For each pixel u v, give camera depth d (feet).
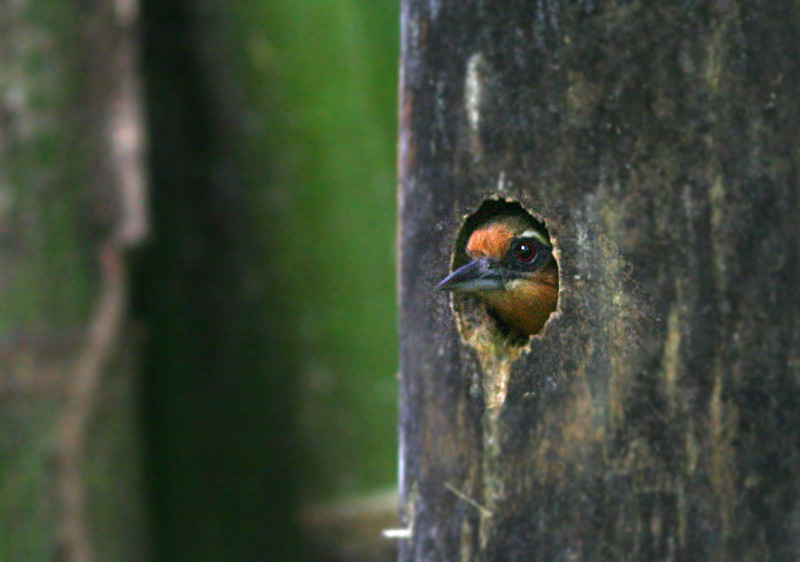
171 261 13.92
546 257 9.53
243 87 14.53
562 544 9.46
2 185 12.57
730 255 9.43
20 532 12.42
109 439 12.89
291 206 14.71
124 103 13.02
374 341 14.83
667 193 9.44
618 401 9.45
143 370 13.39
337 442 14.58
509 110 9.48
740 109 9.43
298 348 14.66
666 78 9.44
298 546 14.11
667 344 9.44
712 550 9.44
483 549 9.50
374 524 14.17
